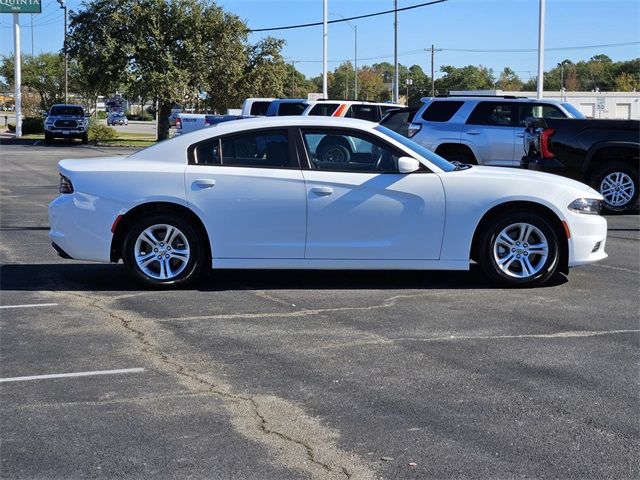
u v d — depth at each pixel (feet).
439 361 18.53
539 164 42.63
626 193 43.01
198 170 25.02
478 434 14.42
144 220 25.17
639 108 194.80
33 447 13.89
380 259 25.22
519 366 18.17
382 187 24.89
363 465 13.19
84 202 25.08
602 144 41.60
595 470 13.02
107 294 25.16
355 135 25.43
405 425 14.82
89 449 13.82
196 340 20.21
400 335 20.63
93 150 117.91
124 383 17.07
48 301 24.27
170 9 131.54
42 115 213.87
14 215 44.16
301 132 25.36
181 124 93.20
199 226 25.35
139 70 132.05
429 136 50.42
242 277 27.71
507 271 25.77
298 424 14.88
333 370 17.90
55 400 16.07
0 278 27.50
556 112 48.98
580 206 25.45
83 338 20.38
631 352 19.24
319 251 25.12
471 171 26.03
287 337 20.45
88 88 142.20
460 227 25.18
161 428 14.69
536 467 13.12
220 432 14.52
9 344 19.84
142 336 20.54
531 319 22.18
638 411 15.52
